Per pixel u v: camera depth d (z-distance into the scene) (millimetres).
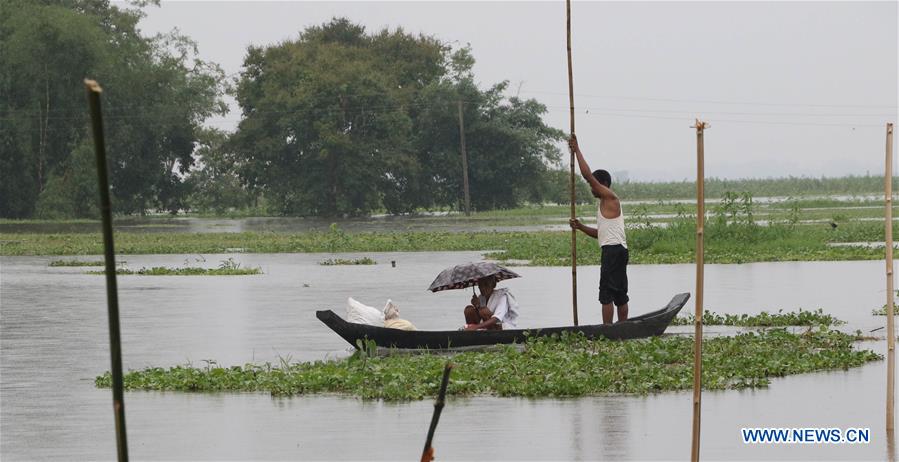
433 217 182250
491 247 90188
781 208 177250
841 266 65688
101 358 32750
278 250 93500
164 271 67750
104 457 20125
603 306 34594
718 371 27391
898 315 39906
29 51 179625
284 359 31750
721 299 46750
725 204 86375
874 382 26688
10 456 20250
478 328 33250
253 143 197000
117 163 190875
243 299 50250
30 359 32625
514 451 20031
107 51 189000
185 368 29578
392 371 27438
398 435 21500
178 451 20422
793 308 42969
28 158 181750
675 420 22531
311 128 191625
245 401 25344
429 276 63188
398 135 195750
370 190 196875
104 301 50625
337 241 98062
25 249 96688
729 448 20250
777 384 26531
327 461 19594
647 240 82938
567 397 25172
